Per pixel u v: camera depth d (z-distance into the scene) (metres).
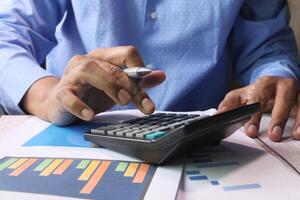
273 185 0.27
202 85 0.79
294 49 0.82
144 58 0.75
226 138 0.40
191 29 0.73
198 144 0.34
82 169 0.30
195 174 0.30
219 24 0.73
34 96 0.55
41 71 0.59
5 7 0.75
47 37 0.81
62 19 0.83
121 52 0.45
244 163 0.32
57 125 0.48
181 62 0.75
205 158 0.34
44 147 0.37
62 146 0.38
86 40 0.78
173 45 0.74
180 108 0.76
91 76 0.42
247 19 0.82
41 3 0.78
